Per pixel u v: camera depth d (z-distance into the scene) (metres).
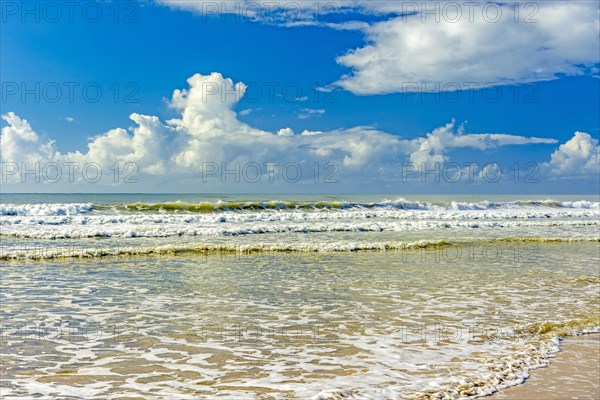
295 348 7.40
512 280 13.24
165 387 5.85
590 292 11.84
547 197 114.88
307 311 9.66
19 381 5.97
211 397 5.57
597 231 28.44
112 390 5.74
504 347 7.58
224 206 36.78
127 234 22.00
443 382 6.11
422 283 12.65
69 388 5.78
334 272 14.10
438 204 44.59
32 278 12.70
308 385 5.95
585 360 7.03
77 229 23.09
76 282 12.27
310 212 38.66
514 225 31.30
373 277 13.41
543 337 8.16
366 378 6.21
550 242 22.62
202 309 9.73
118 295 10.88
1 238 20.47
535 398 5.67
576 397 5.71
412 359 6.96
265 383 6.01
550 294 11.54
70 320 8.81
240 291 11.45
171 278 12.93
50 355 6.95
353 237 23.02
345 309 9.86
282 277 13.27
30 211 30.33
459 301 10.69
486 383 6.09
